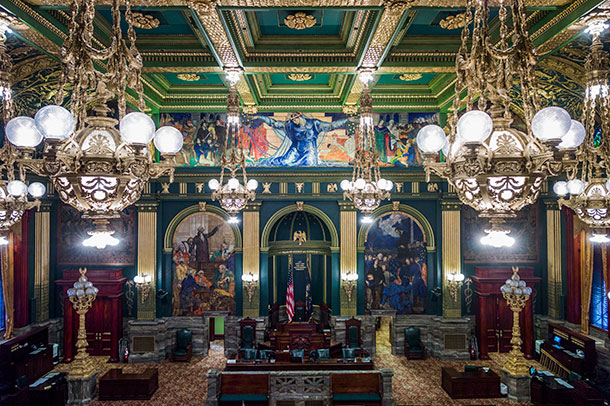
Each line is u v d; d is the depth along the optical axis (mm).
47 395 12781
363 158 9664
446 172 3986
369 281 18359
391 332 18734
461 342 17469
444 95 16016
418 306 18312
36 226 16984
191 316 18156
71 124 3424
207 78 15016
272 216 18312
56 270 17938
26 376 13789
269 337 18016
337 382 12586
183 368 16359
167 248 18078
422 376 15375
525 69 3855
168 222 18172
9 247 15406
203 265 18312
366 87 9812
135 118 3545
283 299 20078
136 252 17844
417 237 18484
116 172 3523
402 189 18156
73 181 3537
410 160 17953
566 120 3352
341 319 17812
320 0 7973
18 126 3938
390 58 11461
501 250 18422
